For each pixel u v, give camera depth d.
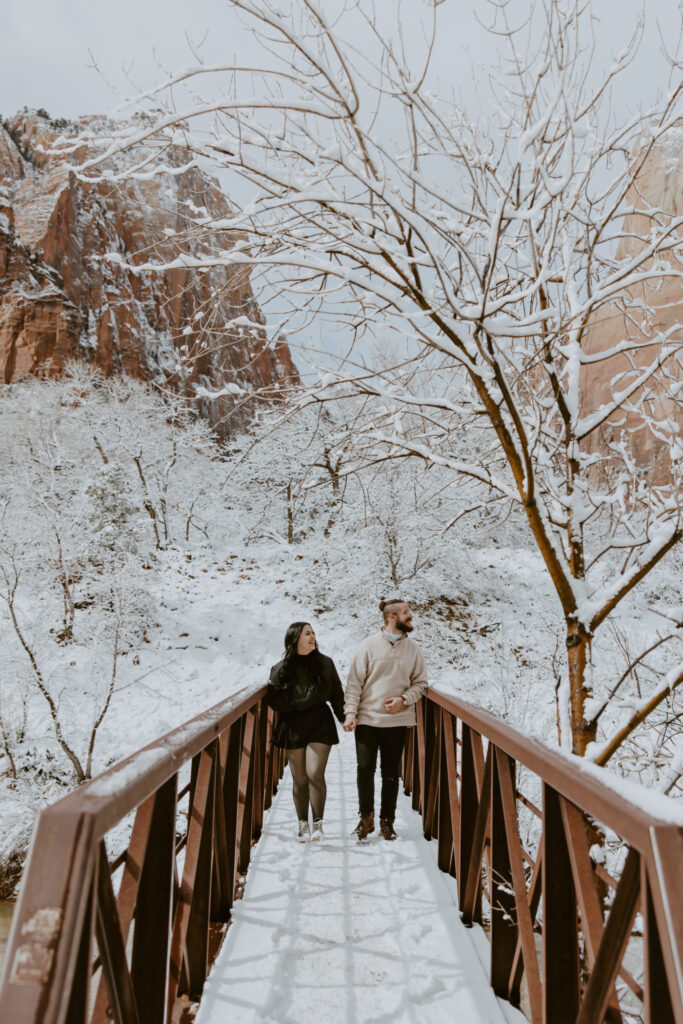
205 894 2.69
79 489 21.25
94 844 1.17
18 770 13.86
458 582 17.58
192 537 28.66
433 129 3.27
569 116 2.93
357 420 4.51
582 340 5.09
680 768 4.29
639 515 4.95
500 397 3.73
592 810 1.38
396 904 3.42
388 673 4.57
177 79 2.80
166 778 1.74
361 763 4.55
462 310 3.11
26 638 16.44
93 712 15.43
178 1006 2.42
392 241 3.44
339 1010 2.47
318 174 3.38
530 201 3.58
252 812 4.54
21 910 1.08
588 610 3.86
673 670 3.64
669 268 3.62
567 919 1.82
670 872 1.05
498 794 2.77
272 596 20.75
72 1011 1.17
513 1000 2.54
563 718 4.31
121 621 16.53
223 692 16.61
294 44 2.61
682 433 4.46
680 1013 0.99
